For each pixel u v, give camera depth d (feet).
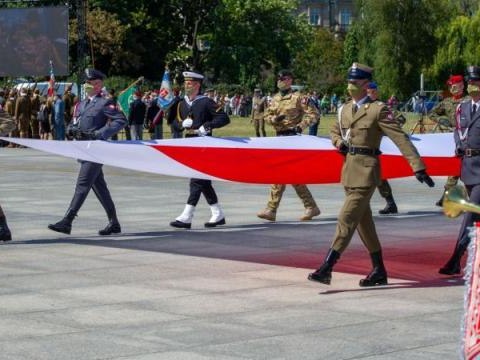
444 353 27.81
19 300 34.55
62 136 134.82
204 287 37.24
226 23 296.51
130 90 136.87
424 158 44.73
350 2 509.35
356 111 36.65
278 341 29.07
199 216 58.80
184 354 27.48
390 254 45.68
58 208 62.54
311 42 338.34
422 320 32.07
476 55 269.44
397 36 270.05
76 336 29.48
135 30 279.08
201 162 44.09
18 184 79.56
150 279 38.68
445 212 22.27
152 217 58.18
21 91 138.41
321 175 44.45
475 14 270.87
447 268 40.42
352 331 30.40
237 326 30.96
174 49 292.20
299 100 55.52
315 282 38.50
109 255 44.32
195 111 52.16
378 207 64.69
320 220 57.36
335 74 343.05
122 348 28.09
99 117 48.42
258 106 153.28
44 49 166.09
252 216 58.95
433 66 270.67
